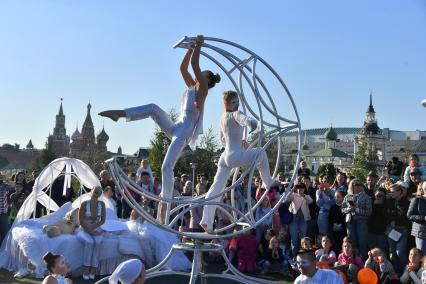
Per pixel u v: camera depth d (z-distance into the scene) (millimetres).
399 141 101938
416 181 9477
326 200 10445
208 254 11633
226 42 6207
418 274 7867
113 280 3545
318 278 4957
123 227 10266
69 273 9641
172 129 6211
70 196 13250
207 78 6270
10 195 13898
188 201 6012
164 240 10273
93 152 51281
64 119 130000
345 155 88188
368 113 97688
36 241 9594
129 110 5973
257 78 6328
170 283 9211
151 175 12359
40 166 74062
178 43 6078
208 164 27531
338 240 10344
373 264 8398
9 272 10000
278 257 10258
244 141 6391
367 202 9484
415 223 8438
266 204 10766
